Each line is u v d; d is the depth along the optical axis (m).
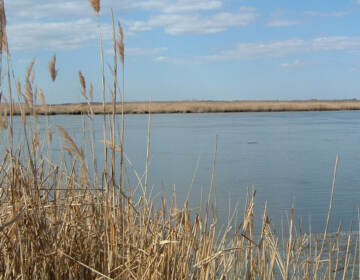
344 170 15.34
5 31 2.95
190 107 74.75
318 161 17.47
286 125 38.09
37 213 3.22
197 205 9.81
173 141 24.94
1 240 3.24
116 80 3.18
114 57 3.13
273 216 9.30
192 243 3.86
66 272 3.41
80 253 3.55
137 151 20.36
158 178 13.45
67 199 3.67
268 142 24.30
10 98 3.13
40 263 3.25
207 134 29.36
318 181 13.45
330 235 7.71
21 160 3.49
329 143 23.56
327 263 6.00
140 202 4.21
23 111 3.20
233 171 15.23
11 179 3.24
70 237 3.58
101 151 17.05
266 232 4.39
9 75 3.06
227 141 24.95
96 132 24.75
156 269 3.38
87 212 3.85
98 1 3.01
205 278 3.62
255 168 15.87
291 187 12.58
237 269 4.48
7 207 3.39
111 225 3.33
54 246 3.38
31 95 3.31
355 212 9.69
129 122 44.62
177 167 15.83
